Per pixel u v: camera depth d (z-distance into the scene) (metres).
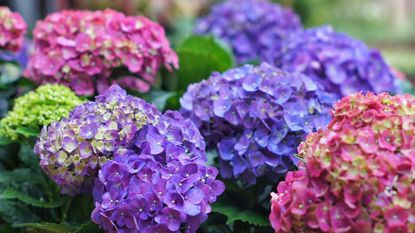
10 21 0.92
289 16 1.25
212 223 0.80
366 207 0.61
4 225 0.82
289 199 0.63
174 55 0.89
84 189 0.73
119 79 0.87
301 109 0.77
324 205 0.62
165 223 0.65
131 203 0.66
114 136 0.70
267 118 0.76
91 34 0.84
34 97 0.78
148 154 0.69
